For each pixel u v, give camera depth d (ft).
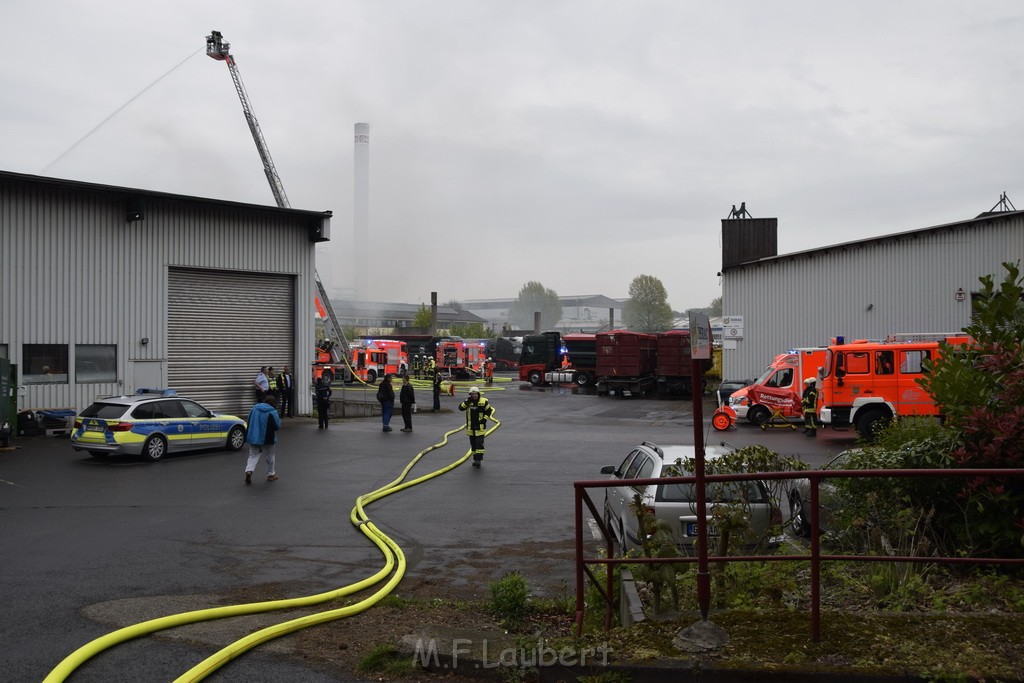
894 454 25.14
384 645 20.22
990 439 23.86
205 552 33.73
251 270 95.50
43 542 35.24
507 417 107.76
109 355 83.41
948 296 115.55
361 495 48.08
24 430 75.25
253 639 21.09
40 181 76.74
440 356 216.74
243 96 143.02
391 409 85.81
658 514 28.99
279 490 49.78
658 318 464.24
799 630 18.94
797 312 121.90
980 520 23.27
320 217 100.83
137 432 61.87
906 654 17.53
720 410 89.66
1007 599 20.99
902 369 76.13
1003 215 113.39
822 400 77.20
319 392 88.48
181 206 89.25
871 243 118.62
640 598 22.36
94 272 82.23
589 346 168.96
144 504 44.91
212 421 68.13
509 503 45.91
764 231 147.33
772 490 28.48
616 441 78.43
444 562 32.76
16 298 76.84
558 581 29.99
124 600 26.08
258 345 97.40
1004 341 24.81
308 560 32.65
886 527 24.25
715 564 21.83
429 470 58.44
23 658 20.40
